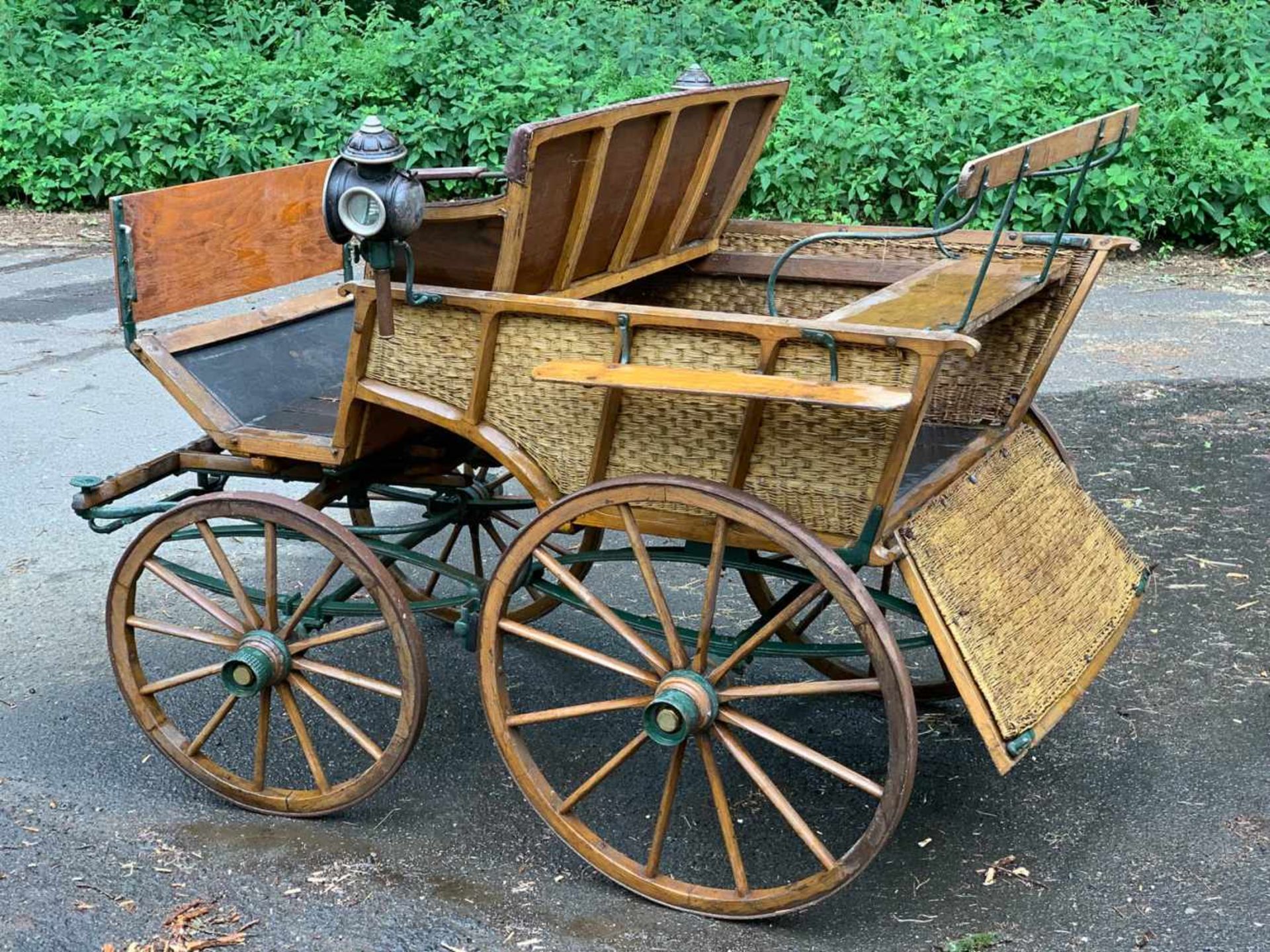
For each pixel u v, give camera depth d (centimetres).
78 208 1081
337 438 326
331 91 1086
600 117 311
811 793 353
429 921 300
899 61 1029
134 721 387
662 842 307
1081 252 354
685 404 292
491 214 303
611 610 310
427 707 398
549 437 309
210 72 1112
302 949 290
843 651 316
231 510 327
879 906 306
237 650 331
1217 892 305
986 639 297
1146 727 378
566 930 298
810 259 395
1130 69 991
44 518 523
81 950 288
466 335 309
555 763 369
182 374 345
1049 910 301
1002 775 357
